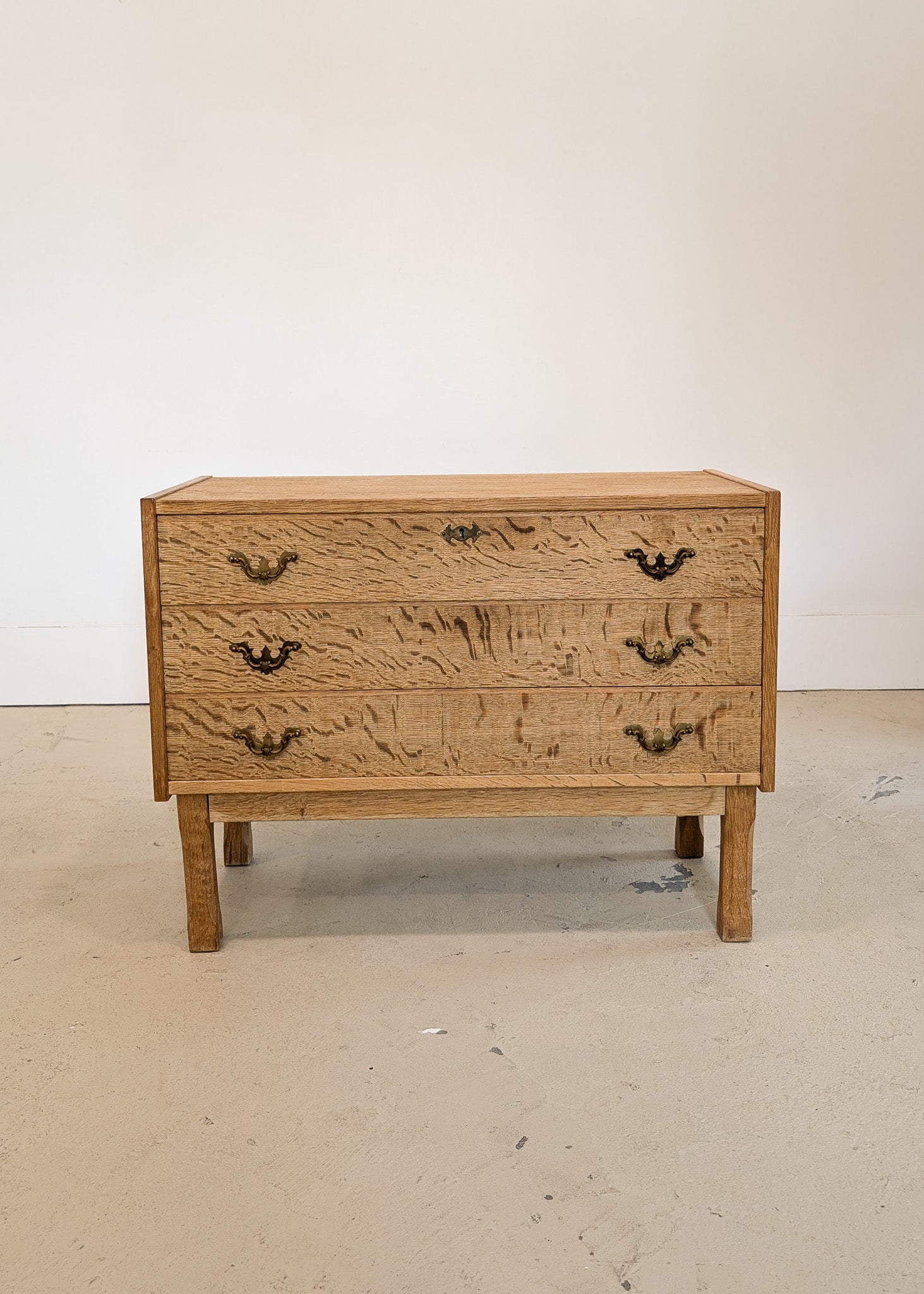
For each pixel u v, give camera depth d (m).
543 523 1.86
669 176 3.46
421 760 1.93
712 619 1.89
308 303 3.51
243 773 1.92
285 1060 1.62
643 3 3.38
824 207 3.48
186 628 1.88
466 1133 1.45
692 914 2.10
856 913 2.09
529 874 2.31
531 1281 1.21
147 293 3.48
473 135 3.43
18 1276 1.22
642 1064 1.60
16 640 3.64
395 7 3.36
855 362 3.57
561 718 1.92
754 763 1.93
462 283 3.51
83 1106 1.52
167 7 3.34
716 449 3.62
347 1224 1.29
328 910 2.15
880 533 3.67
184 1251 1.25
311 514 1.85
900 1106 1.50
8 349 3.49
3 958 1.94
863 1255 1.24
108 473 3.58
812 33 3.39
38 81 3.36
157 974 1.89
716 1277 1.21
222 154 3.42
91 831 2.55
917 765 2.94
